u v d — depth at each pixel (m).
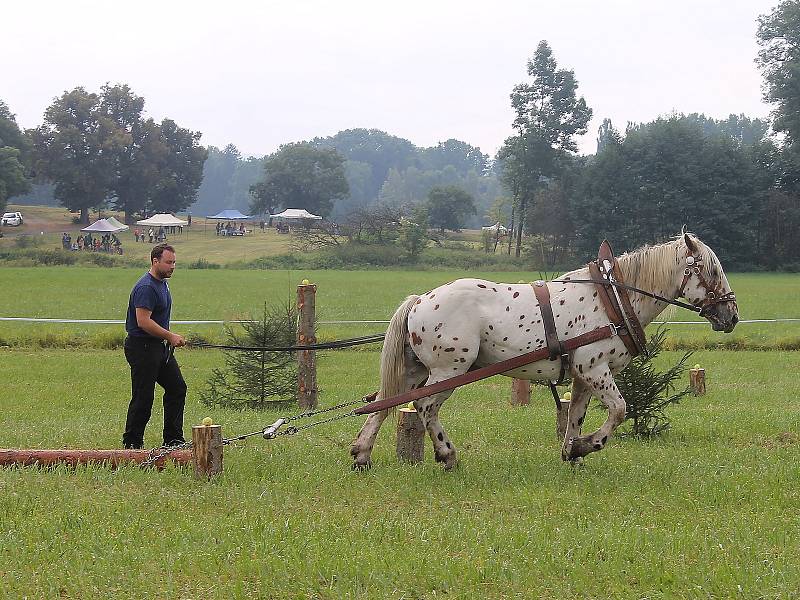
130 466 9.92
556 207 99.81
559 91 108.19
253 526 7.78
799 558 7.13
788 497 9.09
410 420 10.95
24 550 7.11
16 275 69.88
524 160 108.94
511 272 89.31
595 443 10.33
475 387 18.98
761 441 12.58
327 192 172.25
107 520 8.05
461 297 10.19
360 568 6.75
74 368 22.12
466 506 8.85
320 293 52.91
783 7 100.44
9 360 23.62
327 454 11.20
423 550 7.20
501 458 11.12
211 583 6.63
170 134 159.12
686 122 97.62
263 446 11.73
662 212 94.94
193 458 9.59
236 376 17.05
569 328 10.20
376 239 102.00
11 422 13.88
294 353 17.00
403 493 9.23
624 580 6.73
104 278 66.19
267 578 6.61
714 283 10.51
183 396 11.54
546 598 6.45
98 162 142.25
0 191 125.38
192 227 144.62
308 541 7.38
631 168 96.19
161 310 11.27
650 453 11.61
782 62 102.00
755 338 28.62
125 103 149.75
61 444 11.63
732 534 7.70
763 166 98.06
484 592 6.52
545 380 10.57
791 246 93.38
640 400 12.89
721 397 17.14
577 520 8.19
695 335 29.34
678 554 7.20
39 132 142.12
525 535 7.59
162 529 7.86
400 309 10.52
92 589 6.42
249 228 144.62
